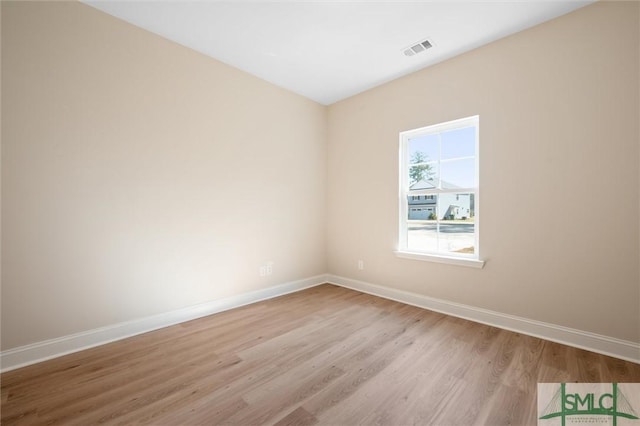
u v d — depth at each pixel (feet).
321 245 13.70
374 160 11.90
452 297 9.57
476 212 9.11
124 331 7.82
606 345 6.83
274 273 11.66
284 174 11.95
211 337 7.86
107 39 7.45
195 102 9.18
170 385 5.70
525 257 8.04
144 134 8.13
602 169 6.87
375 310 9.97
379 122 11.68
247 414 4.90
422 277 10.38
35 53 6.46
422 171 10.61
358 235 12.59
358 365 6.42
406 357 6.76
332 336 7.91
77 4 7.00
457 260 9.29
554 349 7.09
